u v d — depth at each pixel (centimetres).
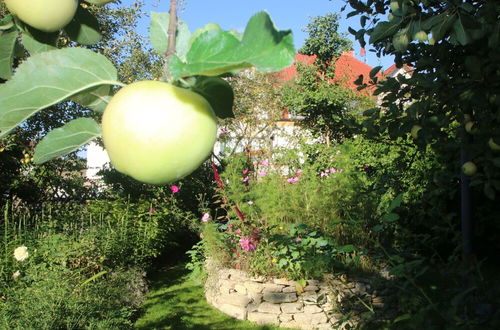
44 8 78
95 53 60
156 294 580
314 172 564
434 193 412
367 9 313
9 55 82
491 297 205
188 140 60
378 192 464
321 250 459
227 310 503
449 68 267
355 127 306
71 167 837
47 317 335
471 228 338
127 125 59
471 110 248
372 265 445
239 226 548
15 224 505
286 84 1427
